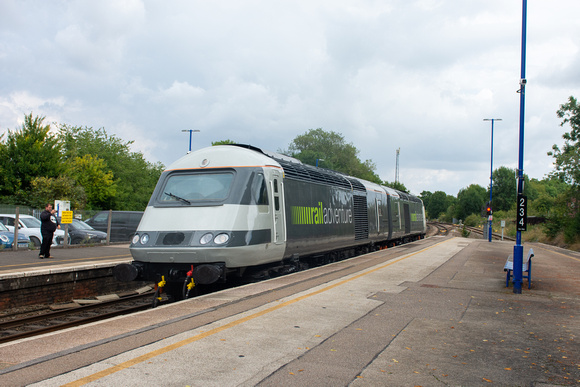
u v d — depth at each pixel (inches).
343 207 673.6
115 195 1968.5
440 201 6658.5
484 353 228.5
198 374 184.1
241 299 339.3
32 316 402.0
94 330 248.2
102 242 903.7
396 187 3262.8
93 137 2365.9
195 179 434.9
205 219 402.0
